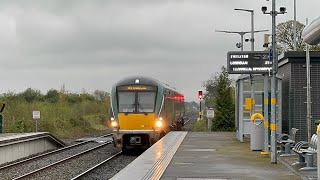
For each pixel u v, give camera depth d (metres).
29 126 39.53
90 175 18.94
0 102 42.53
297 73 23.42
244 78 24.89
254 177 13.20
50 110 48.00
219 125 42.62
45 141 30.31
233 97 44.31
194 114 118.62
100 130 52.72
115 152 28.72
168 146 22.42
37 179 17.94
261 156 18.48
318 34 10.54
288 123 24.03
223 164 16.02
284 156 18.86
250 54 19.95
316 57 23.19
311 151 15.02
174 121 37.25
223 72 44.66
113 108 27.02
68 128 45.84
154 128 26.62
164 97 27.81
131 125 26.64
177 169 14.73
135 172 14.05
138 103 26.86
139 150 29.22
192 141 25.88
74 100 71.75
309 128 22.11
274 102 16.52
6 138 23.86
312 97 23.31
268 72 19.44
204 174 13.70
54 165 21.83
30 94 66.69
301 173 14.02
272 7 16.55
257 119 21.03
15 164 22.03
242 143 24.62
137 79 27.25
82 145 33.50
